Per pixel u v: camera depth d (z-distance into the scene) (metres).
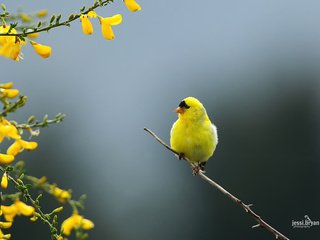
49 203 12.59
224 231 18.59
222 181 20.16
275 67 24.77
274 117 21.78
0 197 4.14
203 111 8.14
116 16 4.45
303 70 24.36
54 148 17.55
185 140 8.09
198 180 18.55
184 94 25.33
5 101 3.99
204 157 8.23
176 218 17.94
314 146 20.70
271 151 20.66
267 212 19.50
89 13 4.39
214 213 18.56
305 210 19.38
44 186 4.18
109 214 17.31
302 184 19.89
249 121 21.92
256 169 20.16
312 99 22.38
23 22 4.31
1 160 4.09
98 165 18.11
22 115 19.92
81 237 4.17
